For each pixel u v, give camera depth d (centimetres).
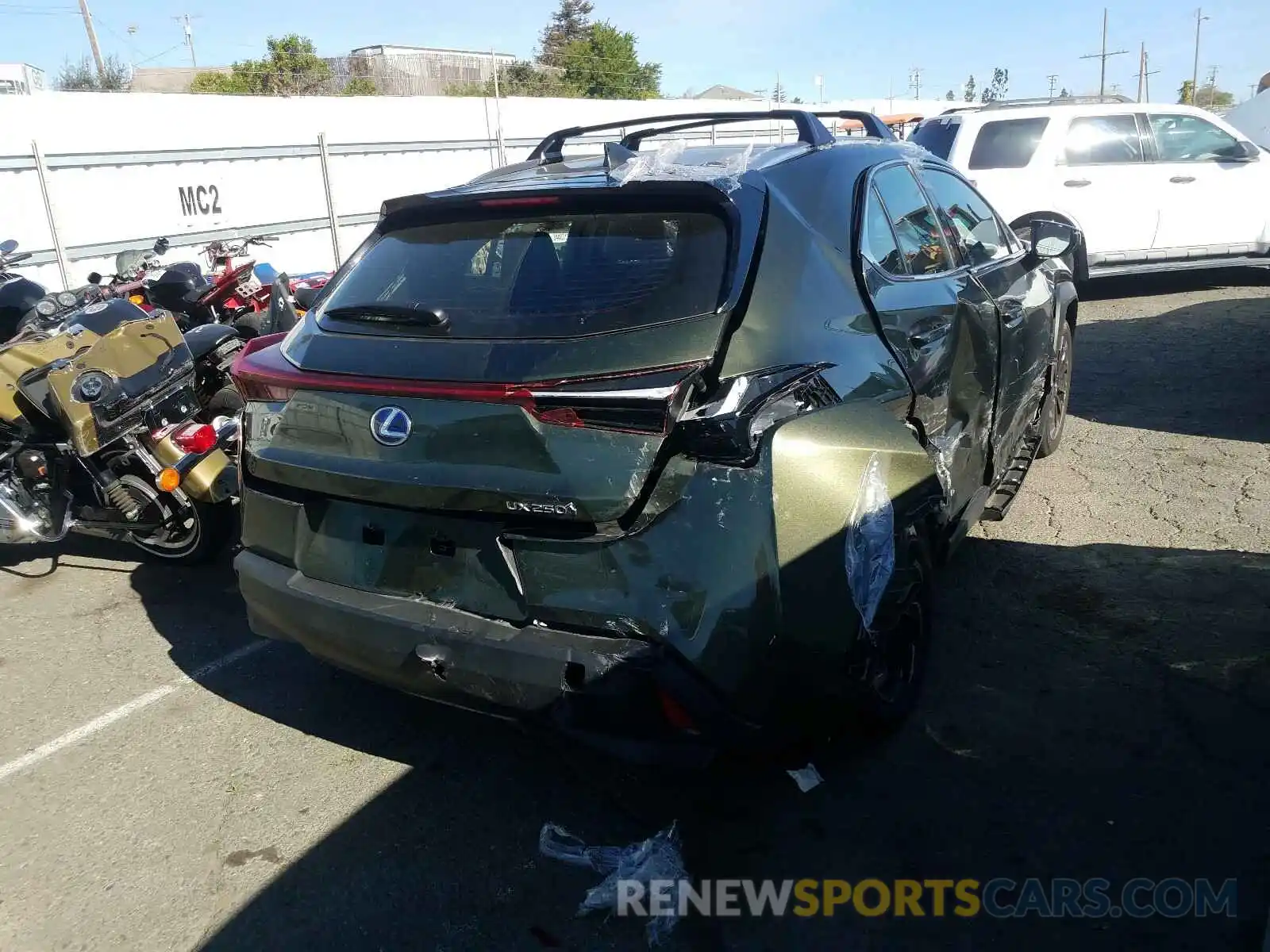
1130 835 276
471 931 257
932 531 337
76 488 482
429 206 316
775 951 246
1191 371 750
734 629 245
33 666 412
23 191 1012
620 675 245
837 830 286
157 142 1147
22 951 258
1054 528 481
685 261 271
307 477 291
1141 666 357
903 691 321
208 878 282
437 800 311
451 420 262
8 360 452
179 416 468
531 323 268
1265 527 466
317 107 1356
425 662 269
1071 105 1038
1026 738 321
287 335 333
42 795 324
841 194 335
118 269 779
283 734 353
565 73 5369
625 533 248
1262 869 262
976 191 482
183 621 449
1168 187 1006
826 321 291
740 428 247
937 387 345
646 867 275
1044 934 246
